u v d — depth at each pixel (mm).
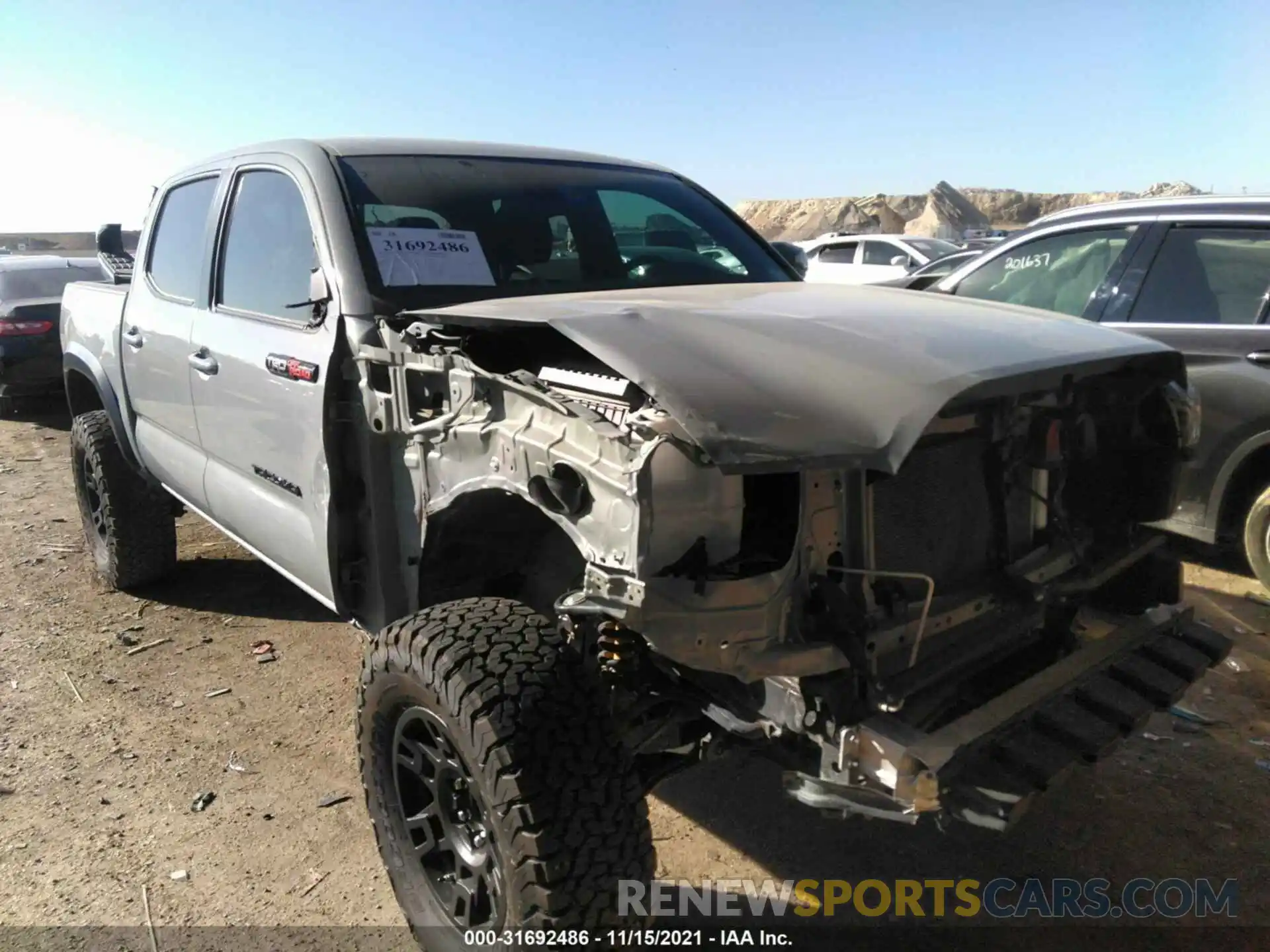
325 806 3205
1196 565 5312
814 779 2061
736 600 1931
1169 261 4957
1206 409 4758
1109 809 3133
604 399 2121
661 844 3014
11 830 3072
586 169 3812
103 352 4738
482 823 2219
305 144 3354
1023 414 2439
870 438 1847
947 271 8078
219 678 4117
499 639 2184
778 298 2723
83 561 5648
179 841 3021
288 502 3207
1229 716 3668
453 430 2406
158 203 4508
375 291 2869
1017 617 2457
